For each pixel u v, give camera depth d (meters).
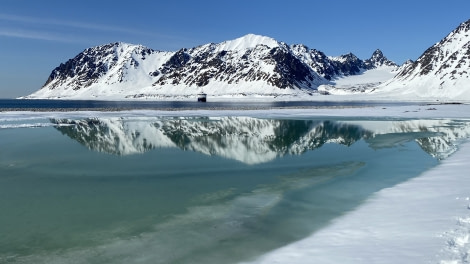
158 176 20.39
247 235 11.97
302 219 13.30
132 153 27.78
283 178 19.73
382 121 54.72
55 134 38.59
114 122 53.41
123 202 15.80
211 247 11.13
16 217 14.03
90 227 12.96
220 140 34.81
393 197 15.12
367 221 12.38
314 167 22.48
